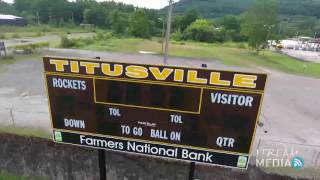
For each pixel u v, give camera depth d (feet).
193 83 32.32
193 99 33.01
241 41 324.80
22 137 52.54
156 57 153.89
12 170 55.16
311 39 378.53
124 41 241.35
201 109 33.24
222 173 45.32
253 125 32.60
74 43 196.44
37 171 53.67
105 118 36.47
